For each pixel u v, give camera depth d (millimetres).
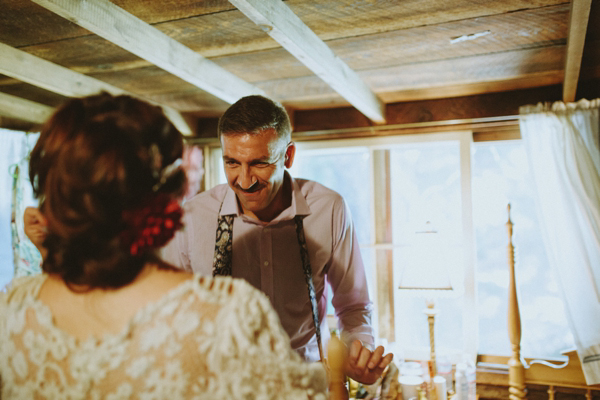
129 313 628
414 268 2385
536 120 2420
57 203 593
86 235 594
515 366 2361
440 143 2736
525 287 2688
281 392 663
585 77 2332
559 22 1685
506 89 2533
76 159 583
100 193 586
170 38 1747
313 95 2564
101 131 600
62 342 615
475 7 1562
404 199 2875
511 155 2711
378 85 2408
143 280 651
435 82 2344
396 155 2887
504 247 2721
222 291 665
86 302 636
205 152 3072
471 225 2625
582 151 2332
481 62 2115
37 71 1942
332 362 1008
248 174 1347
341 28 1727
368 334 1538
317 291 1637
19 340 648
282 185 1598
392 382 2457
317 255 1604
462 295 2654
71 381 607
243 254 1565
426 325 2812
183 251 1632
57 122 628
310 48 1653
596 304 2297
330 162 3031
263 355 648
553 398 2469
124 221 612
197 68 1934
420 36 1811
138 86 2410
